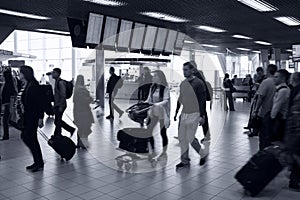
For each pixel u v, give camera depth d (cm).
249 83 1589
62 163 464
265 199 331
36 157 430
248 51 2044
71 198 332
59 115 569
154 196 338
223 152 530
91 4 706
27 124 423
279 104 411
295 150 328
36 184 374
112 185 372
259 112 486
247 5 734
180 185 372
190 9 767
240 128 774
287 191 354
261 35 1280
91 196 338
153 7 740
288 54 1958
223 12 805
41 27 1050
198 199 330
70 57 2345
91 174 413
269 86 471
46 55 2495
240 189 359
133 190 356
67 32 1168
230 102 1157
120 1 683
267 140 430
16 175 407
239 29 1102
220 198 333
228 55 2184
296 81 363
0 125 763
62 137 476
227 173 416
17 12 789
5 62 1688
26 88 421
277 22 963
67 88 581
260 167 339
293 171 358
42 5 713
